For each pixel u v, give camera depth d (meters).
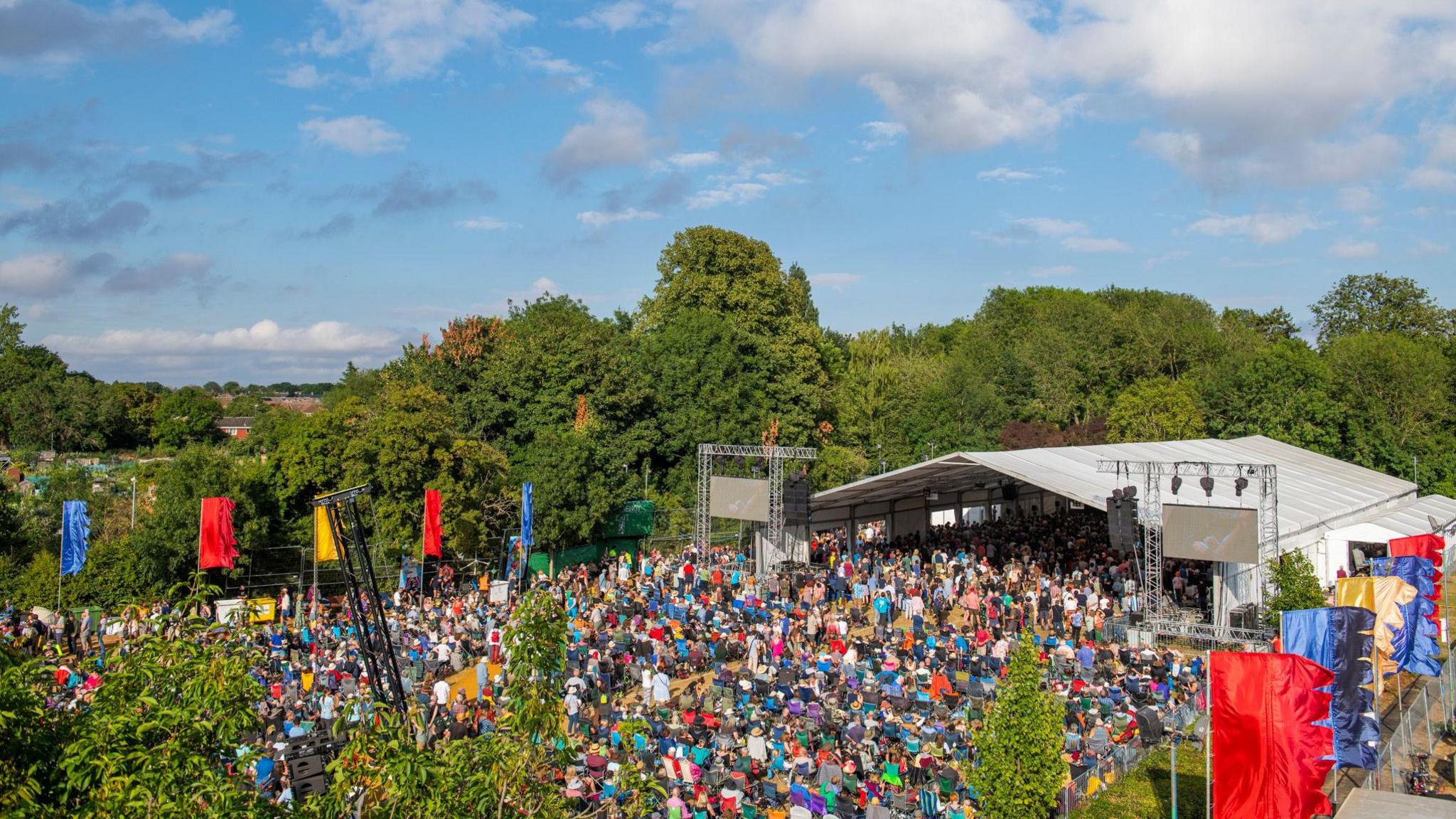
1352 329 116.38
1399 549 32.59
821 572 44.97
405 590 43.91
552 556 51.12
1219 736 17.58
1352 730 20.61
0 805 9.16
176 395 131.12
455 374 69.38
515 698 11.95
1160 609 38.25
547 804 11.99
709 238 80.94
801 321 85.00
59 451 101.25
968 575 42.94
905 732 24.41
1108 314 107.75
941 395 91.25
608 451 59.50
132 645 11.18
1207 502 47.66
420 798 10.70
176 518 42.28
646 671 29.59
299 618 38.28
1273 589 38.59
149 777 9.68
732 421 74.88
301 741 22.02
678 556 52.81
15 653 10.21
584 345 69.50
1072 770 24.27
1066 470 48.44
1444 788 23.53
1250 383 89.44
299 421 51.69
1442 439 86.00
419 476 48.53
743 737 24.97
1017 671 20.62
